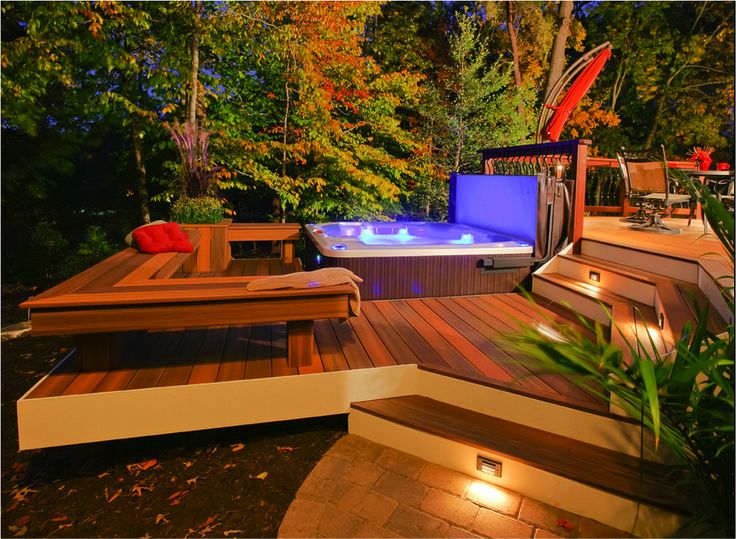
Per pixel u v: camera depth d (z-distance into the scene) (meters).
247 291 2.75
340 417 3.26
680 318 3.08
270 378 2.77
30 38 6.13
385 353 3.23
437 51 12.38
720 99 14.28
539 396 2.63
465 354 3.25
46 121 7.62
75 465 2.73
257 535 2.16
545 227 4.98
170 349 3.25
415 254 4.67
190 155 6.00
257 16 7.39
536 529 2.15
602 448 2.47
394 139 9.93
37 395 2.51
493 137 9.55
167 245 4.05
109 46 7.04
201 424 2.70
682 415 1.54
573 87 6.25
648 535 2.06
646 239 4.78
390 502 2.34
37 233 6.96
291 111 8.59
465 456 2.54
